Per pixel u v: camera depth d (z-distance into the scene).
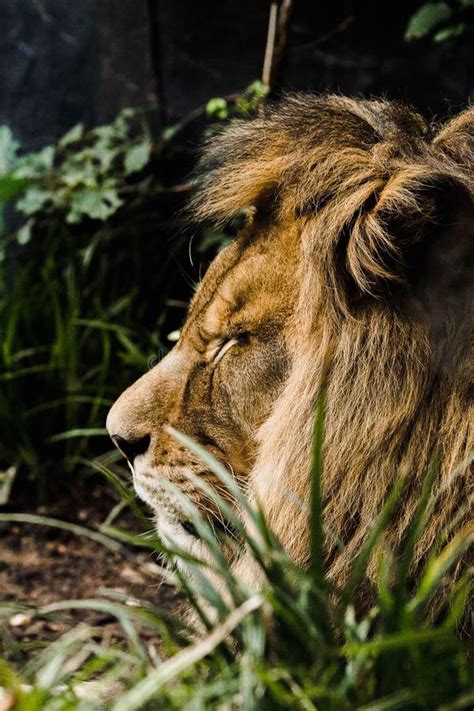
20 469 11.88
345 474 6.04
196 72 13.13
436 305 6.04
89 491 11.70
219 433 6.85
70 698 5.11
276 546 5.35
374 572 5.85
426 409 6.00
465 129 6.57
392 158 6.38
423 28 11.78
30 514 11.38
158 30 13.15
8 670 5.06
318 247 6.23
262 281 6.66
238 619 4.75
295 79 12.97
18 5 14.67
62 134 14.61
